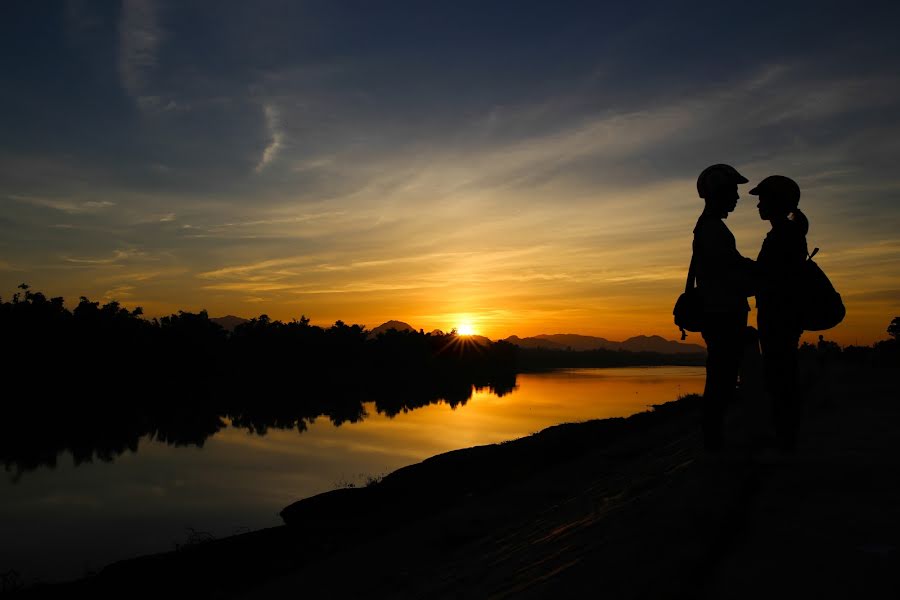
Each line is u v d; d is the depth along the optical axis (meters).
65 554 21.92
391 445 49.34
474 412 76.69
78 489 33.66
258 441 51.97
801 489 3.52
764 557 2.57
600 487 7.82
